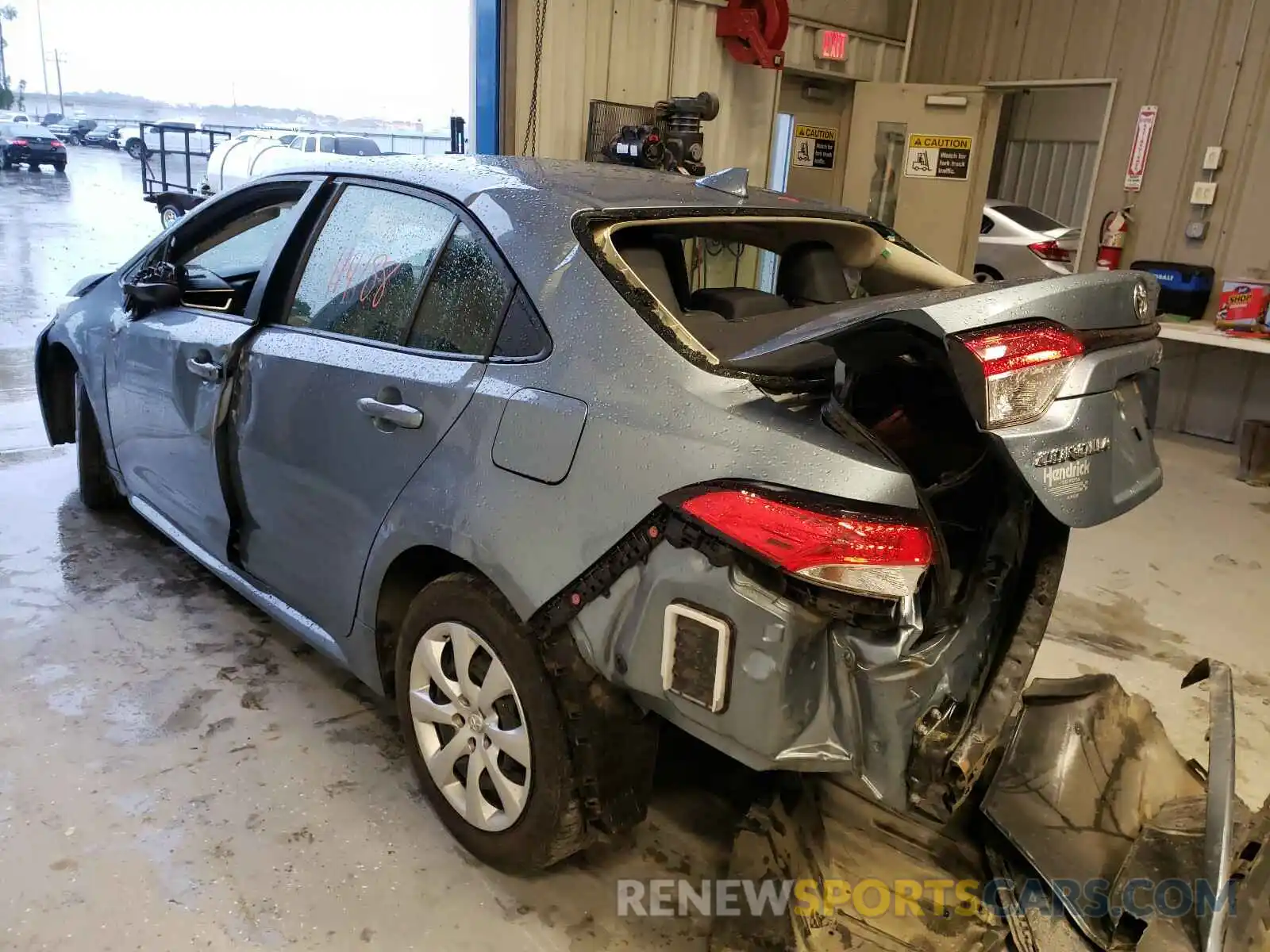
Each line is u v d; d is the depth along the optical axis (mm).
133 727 2482
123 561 3467
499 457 1824
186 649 2889
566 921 1937
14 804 2166
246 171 13273
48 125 31078
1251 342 5449
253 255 3428
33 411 5273
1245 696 3002
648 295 1798
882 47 6957
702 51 5812
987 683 1730
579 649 1740
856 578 1435
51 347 3816
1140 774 2152
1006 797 2053
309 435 2320
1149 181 6371
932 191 6598
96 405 3463
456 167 2293
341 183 2494
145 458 3180
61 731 2445
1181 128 6164
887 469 1495
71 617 3029
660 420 1630
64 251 11680
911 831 2057
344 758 2416
